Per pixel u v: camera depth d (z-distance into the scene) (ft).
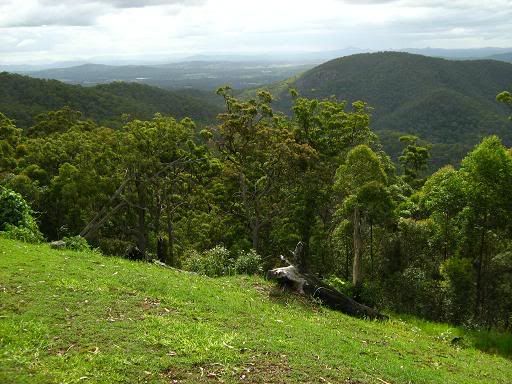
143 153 123.95
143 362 25.57
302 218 112.78
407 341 44.47
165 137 126.82
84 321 30.12
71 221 113.19
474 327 59.72
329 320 45.70
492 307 62.34
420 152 155.02
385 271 71.87
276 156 111.45
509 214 59.82
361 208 68.85
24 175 107.86
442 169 77.36
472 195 60.64
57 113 177.88
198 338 29.66
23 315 29.86
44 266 41.68
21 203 60.49
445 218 66.18
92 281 39.37
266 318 38.70
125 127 127.75
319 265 102.06
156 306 35.58
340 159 116.98
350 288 68.49
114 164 124.57
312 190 111.86
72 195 107.96
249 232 127.44
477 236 62.69
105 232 137.80
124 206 134.21
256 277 59.77
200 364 26.40
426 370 34.06
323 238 104.99
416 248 71.10
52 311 31.07
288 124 126.31
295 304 49.26
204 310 37.52
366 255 75.15
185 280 48.75
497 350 52.60
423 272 68.44
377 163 68.23
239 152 119.34
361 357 33.01
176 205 136.46
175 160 132.77
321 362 29.94
